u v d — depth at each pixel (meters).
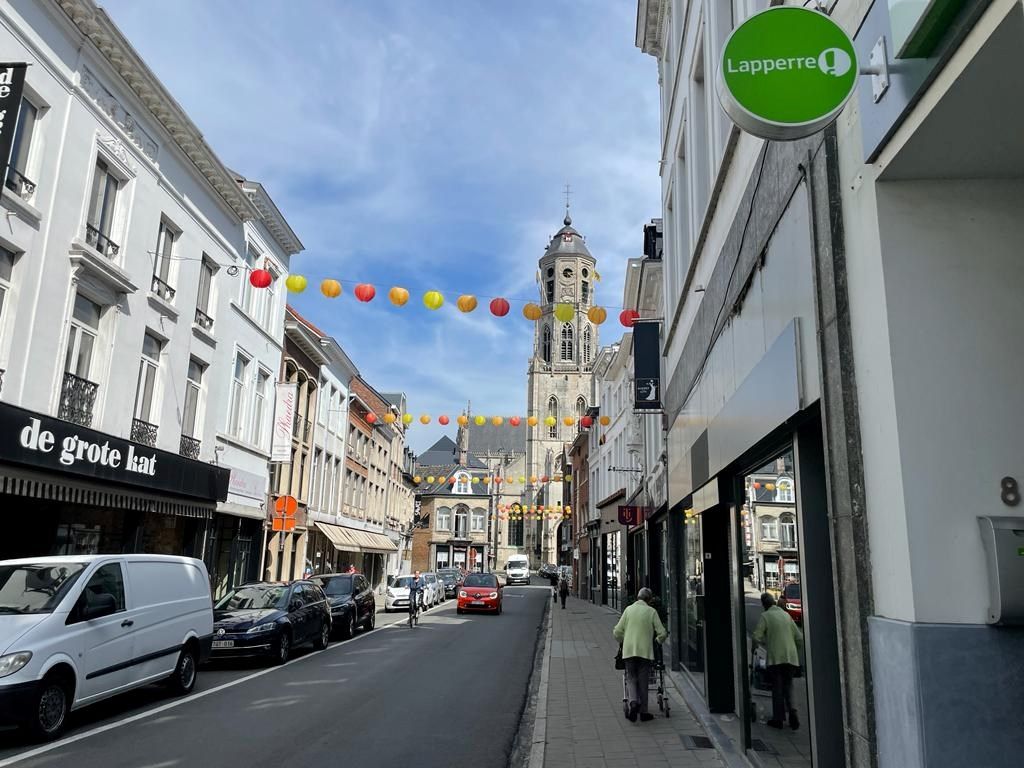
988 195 3.68
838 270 4.12
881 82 3.50
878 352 3.66
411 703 10.06
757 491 6.50
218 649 13.01
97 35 13.85
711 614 9.42
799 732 5.11
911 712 3.20
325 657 14.89
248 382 22.75
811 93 3.70
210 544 20.28
